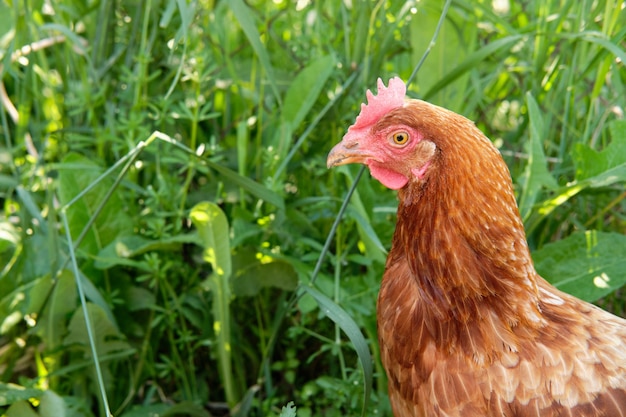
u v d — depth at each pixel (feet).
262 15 3.32
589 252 2.73
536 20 3.16
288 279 2.89
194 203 3.07
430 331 2.26
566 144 3.07
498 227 2.20
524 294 2.23
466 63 2.75
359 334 2.46
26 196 2.89
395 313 2.34
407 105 2.25
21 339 2.98
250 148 3.18
